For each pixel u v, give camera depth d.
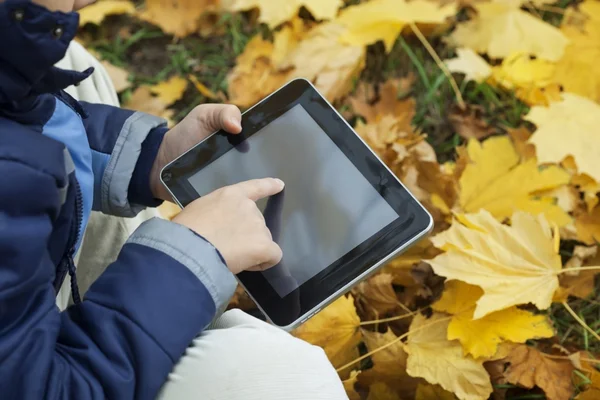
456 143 1.37
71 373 0.66
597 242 1.20
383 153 1.27
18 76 0.62
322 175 0.87
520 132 1.32
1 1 0.57
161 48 1.55
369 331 1.12
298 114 0.90
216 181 0.87
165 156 0.95
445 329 1.06
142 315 0.67
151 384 0.67
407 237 0.82
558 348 1.07
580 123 1.28
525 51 1.41
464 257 1.05
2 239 0.61
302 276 0.82
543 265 1.05
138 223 1.08
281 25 1.54
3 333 0.63
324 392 0.68
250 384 0.67
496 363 1.05
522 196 1.21
